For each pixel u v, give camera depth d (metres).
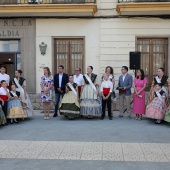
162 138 7.08
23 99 9.49
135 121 9.32
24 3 11.55
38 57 11.90
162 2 10.68
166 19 11.49
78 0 11.58
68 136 7.25
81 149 6.09
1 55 12.16
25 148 6.18
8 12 11.25
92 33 11.73
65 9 11.08
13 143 6.58
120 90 9.98
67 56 12.01
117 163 5.25
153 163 5.25
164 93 8.88
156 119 9.30
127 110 9.97
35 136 7.26
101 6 11.64
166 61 11.75
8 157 5.60
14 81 9.51
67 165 5.15
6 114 8.91
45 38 11.86
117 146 6.32
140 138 7.07
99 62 11.74
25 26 11.88
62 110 9.54
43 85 9.62
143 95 9.53
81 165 5.15
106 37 11.69
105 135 7.36
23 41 11.92
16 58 12.12
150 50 11.78
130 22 11.60
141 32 11.59
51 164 5.21
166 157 5.58
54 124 8.80
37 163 5.26
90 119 9.66
